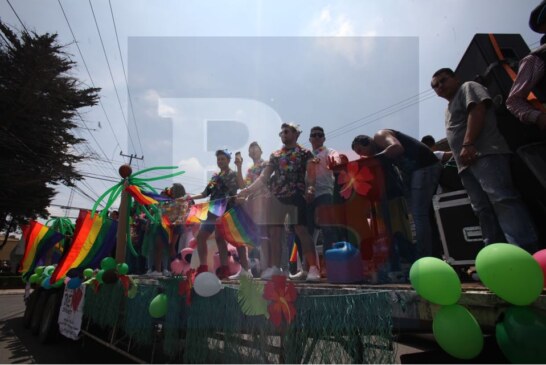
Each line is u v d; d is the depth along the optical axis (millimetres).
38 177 14750
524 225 1924
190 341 2418
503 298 1230
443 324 1334
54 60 15297
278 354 1897
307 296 1824
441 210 2650
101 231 3877
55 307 4859
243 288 2107
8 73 14336
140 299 3029
